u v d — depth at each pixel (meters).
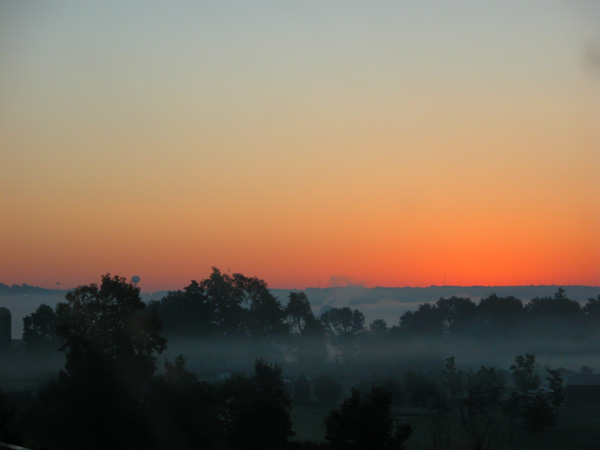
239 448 45.66
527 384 77.75
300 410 74.88
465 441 14.53
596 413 74.31
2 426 31.53
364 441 37.38
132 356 51.62
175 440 45.28
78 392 46.66
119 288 53.97
